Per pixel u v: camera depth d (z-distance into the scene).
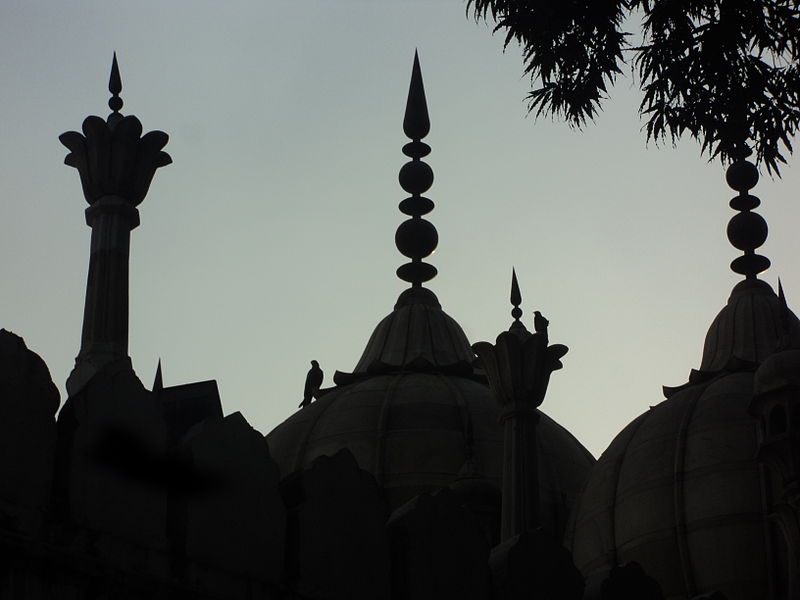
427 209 47.03
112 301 18.70
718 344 39.25
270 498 14.75
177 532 13.73
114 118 19.73
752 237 41.16
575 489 41.22
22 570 12.23
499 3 22.05
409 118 47.00
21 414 12.66
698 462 34.44
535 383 28.67
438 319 45.72
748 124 21.80
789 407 25.77
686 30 21.28
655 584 19.50
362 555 15.45
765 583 32.78
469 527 16.86
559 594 17.64
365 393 42.41
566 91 22.11
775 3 20.91
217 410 19.69
